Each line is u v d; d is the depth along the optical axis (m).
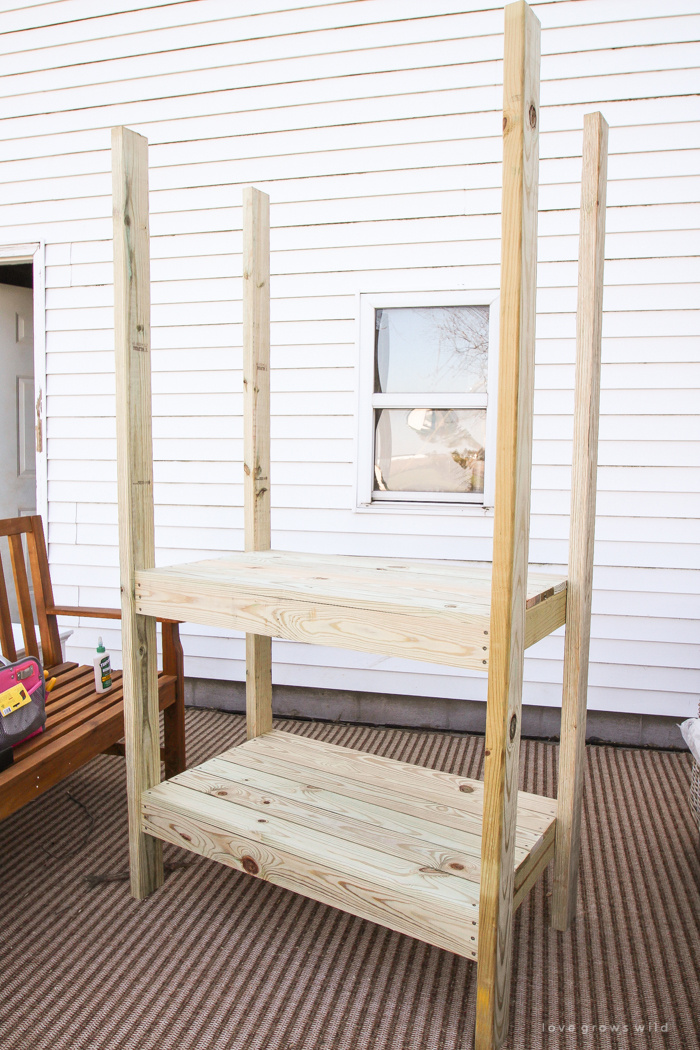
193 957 1.62
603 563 2.81
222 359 3.15
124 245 1.71
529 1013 1.47
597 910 1.82
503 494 1.21
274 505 3.13
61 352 3.38
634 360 2.72
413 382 3.00
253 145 3.02
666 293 2.68
